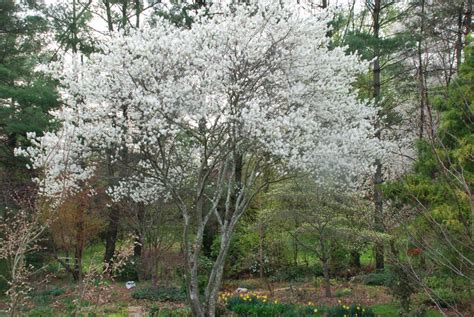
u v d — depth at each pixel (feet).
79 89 25.63
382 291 38.70
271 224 43.52
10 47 54.85
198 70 26.63
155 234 44.88
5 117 49.03
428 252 13.48
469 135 22.16
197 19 27.48
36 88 48.24
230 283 43.27
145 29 27.14
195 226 51.34
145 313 33.88
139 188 37.09
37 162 27.04
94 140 27.66
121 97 25.49
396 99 48.01
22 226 25.34
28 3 54.13
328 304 34.96
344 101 30.30
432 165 23.97
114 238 54.24
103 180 45.44
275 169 30.68
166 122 25.09
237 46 25.54
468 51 25.95
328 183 32.14
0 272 46.37
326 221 37.60
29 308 33.42
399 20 48.01
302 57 26.50
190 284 26.08
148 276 49.19
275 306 30.66
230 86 24.45
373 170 32.12
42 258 48.11
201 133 25.99
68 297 38.06
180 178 32.71
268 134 23.66
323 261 38.17
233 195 48.06
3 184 45.09
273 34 26.25
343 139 27.55
